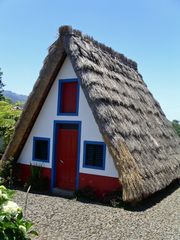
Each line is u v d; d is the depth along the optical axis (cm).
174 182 1287
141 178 863
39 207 811
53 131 1052
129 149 903
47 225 671
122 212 809
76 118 1009
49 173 1054
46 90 1050
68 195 986
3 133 1388
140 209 852
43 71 1027
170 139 1349
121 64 1309
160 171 993
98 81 977
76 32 1036
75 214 766
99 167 959
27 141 1102
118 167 860
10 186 1071
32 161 1088
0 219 328
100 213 788
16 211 340
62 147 1045
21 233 335
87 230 657
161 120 1398
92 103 918
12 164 1093
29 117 1056
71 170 1025
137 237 634
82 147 994
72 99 1029
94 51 1100
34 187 1039
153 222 740
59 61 1019
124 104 1058
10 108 1597
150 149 1037
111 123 906
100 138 962
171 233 668
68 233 631
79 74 952
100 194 948
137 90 1312
